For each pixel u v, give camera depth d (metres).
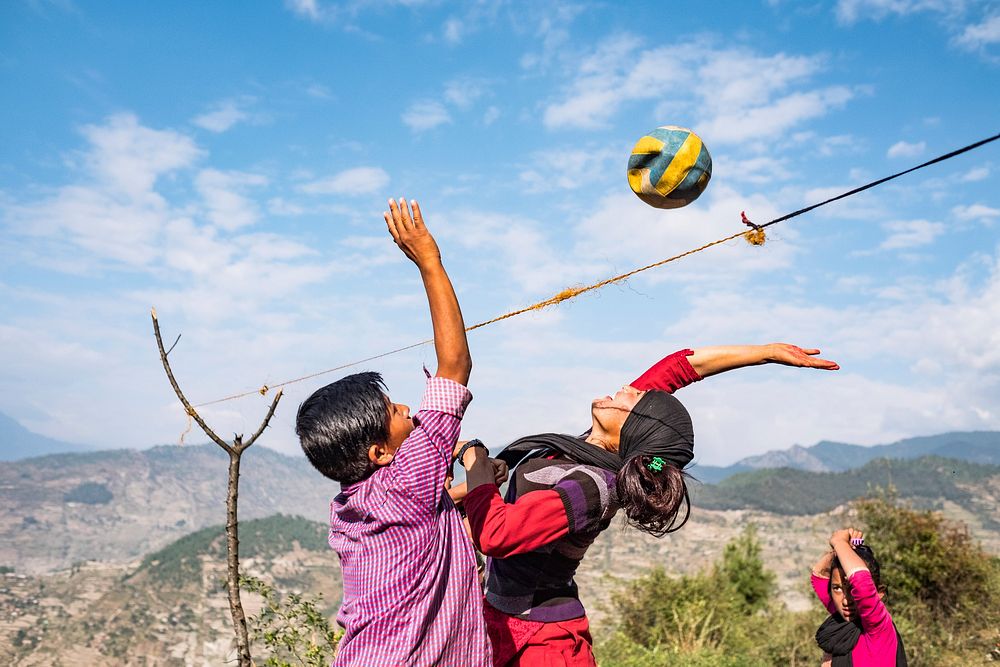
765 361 3.15
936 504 164.62
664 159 2.90
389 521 2.29
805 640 15.99
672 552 96.44
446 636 2.29
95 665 88.50
